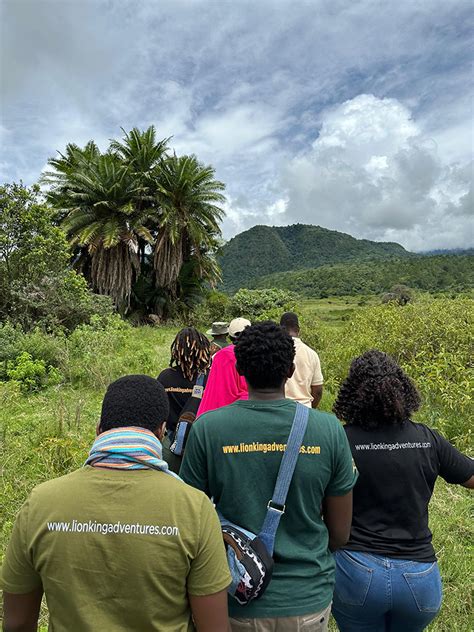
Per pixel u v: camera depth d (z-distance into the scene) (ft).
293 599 5.46
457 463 6.78
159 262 96.07
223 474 5.67
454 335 26.78
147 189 91.15
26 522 4.48
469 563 11.44
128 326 62.03
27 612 4.66
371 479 6.57
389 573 6.34
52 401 25.94
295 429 5.69
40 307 48.47
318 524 5.82
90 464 4.66
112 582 4.26
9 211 47.42
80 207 87.61
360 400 6.79
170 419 11.03
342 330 38.34
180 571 4.38
